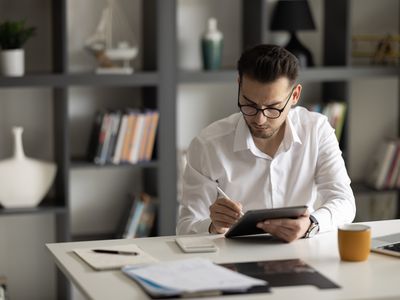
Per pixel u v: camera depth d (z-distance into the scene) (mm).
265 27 4145
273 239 2502
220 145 2812
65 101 3877
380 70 4312
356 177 4699
